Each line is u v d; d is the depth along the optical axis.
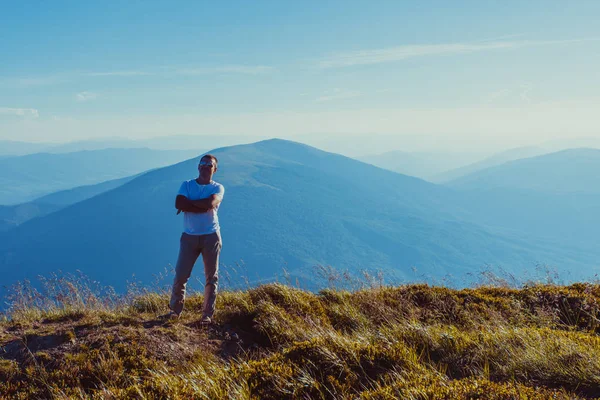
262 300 7.12
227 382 4.07
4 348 5.26
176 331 5.89
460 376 4.40
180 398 3.82
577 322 6.71
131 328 5.82
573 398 3.58
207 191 6.42
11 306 6.65
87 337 5.51
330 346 4.73
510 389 3.58
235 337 6.04
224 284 8.39
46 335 5.56
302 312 6.92
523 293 7.95
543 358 4.34
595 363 4.09
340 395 3.91
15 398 4.45
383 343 5.02
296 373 4.23
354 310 6.93
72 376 4.74
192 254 6.40
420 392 3.54
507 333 5.17
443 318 6.73
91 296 7.15
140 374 4.86
